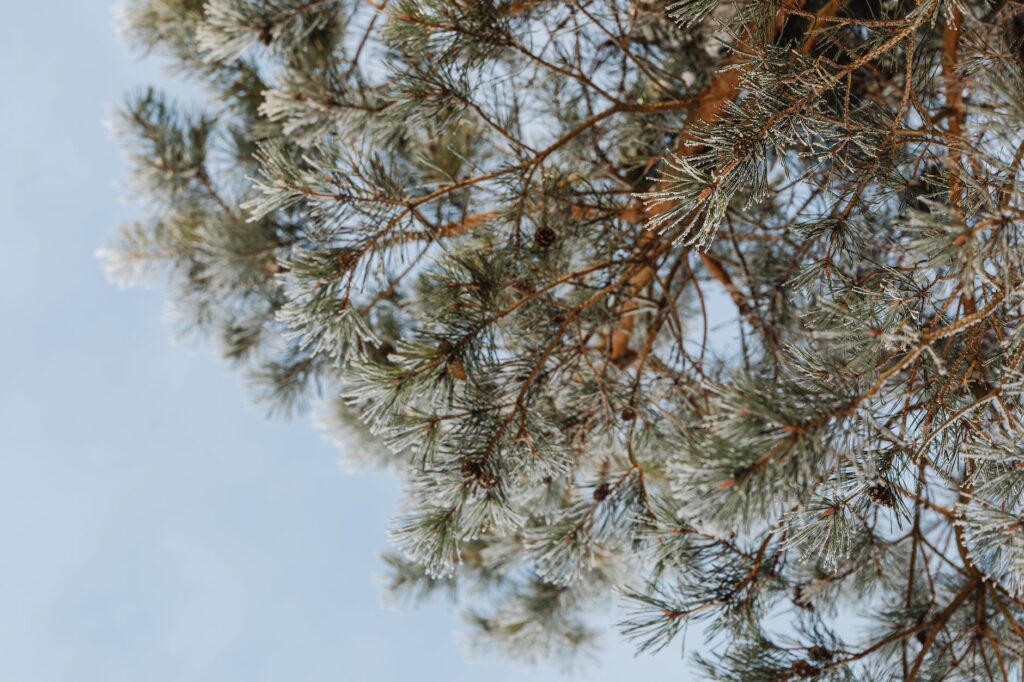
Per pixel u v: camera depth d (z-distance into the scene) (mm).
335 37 4352
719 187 3738
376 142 4160
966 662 3996
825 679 3898
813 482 3602
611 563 4723
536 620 4930
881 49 3752
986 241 3570
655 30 4305
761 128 3768
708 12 3891
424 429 3889
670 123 4324
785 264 4344
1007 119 3637
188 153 4824
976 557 3646
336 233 3934
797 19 3982
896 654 4043
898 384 3760
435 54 4031
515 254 4078
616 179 4293
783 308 4336
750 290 4410
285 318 3881
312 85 4145
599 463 4254
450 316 3951
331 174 3908
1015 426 3648
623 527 4062
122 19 4699
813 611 4035
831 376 3656
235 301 4922
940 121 3992
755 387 3594
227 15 4238
